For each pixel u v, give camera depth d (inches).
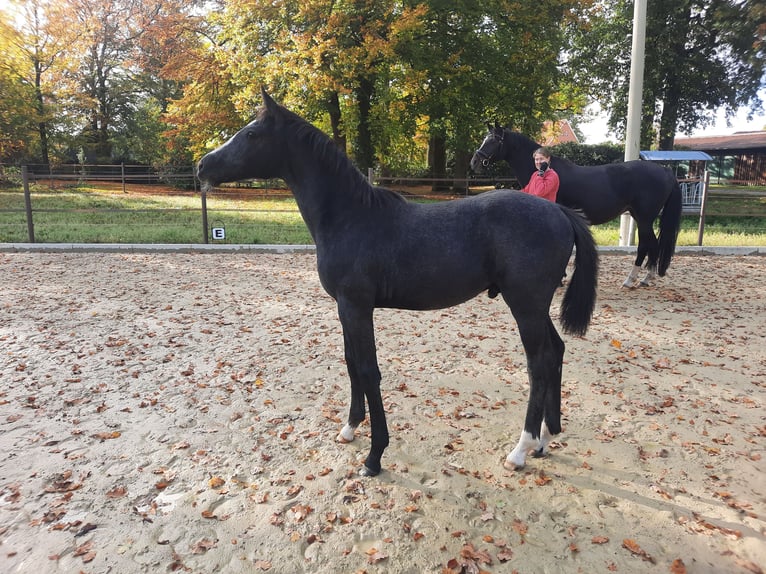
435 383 166.2
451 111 734.5
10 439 130.1
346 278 109.9
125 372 173.2
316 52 560.7
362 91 735.1
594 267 113.6
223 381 166.7
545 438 122.3
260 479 114.4
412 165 991.0
